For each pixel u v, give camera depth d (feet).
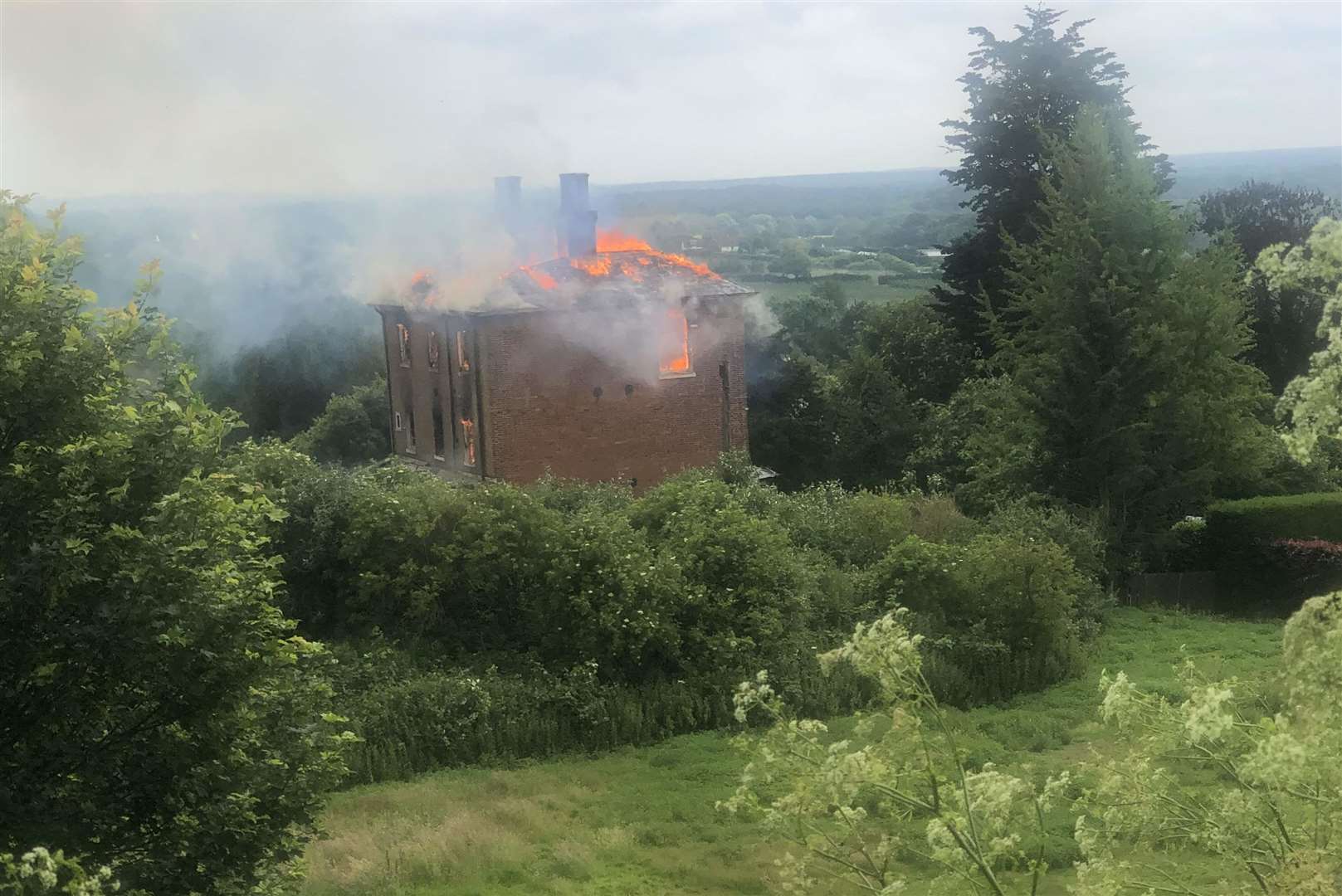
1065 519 71.67
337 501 58.70
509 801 40.22
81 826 20.12
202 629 20.38
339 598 57.67
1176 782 17.52
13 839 18.99
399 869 33.17
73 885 13.99
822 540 69.46
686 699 49.83
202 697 20.72
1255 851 16.20
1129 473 76.43
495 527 55.77
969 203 144.46
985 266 137.08
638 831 36.65
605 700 49.08
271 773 22.31
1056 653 56.13
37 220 23.15
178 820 20.98
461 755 46.11
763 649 53.11
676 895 31.50
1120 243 79.77
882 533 69.31
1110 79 140.36
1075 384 77.61
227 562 21.53
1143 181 82.69
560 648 52.80
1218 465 80.43
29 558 19.20
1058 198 83.30
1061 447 78.48
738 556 56.34
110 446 20.54
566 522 59.57
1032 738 44.62
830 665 16.48
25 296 20.38
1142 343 76.33
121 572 19.80
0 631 19.67
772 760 16.47
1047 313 81.05
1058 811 33.91
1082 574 66.64
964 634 56.18
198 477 20.97
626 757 46.50
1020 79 137.80
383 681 49.47
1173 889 17.66
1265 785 15.61
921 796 16.30
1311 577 69.15
